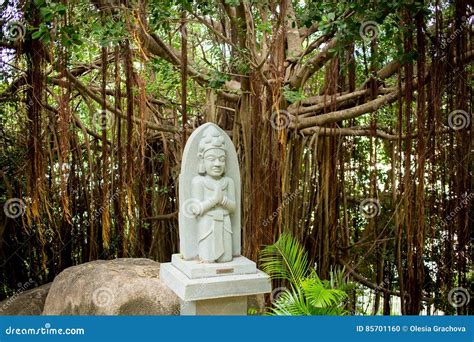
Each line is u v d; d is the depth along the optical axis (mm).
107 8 6742
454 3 7504
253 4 7465
